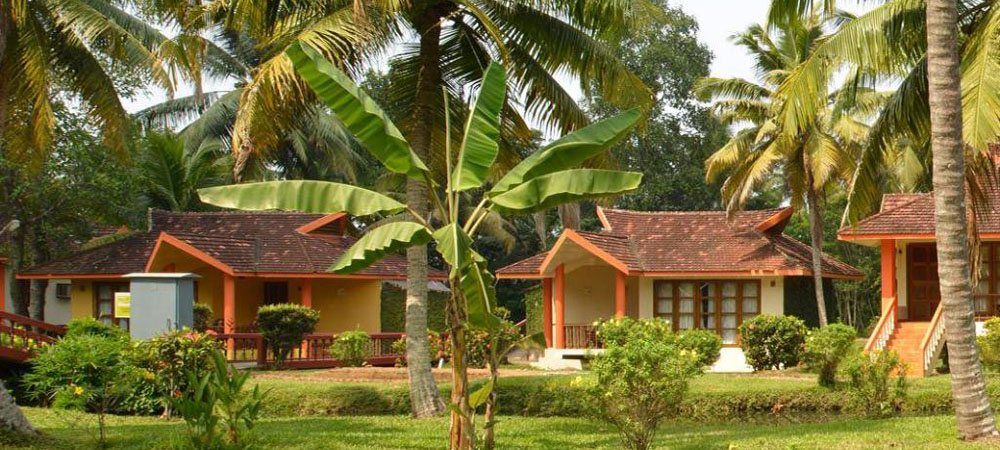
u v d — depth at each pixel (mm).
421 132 16016
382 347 28797
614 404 11430
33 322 20438
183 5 17750
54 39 20531
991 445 11883
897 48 17078
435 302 37594
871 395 16688
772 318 23578
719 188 48312
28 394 18953
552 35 16781
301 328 25297
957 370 12453
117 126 21469
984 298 25750
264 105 14258
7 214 28859
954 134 12172
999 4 15055
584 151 10742
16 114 21266
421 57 16156
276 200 10688
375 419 15539
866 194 17922
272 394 17844
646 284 29531
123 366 13539
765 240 29562
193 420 11102
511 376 20266
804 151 28891
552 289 30875
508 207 10383
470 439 10352
